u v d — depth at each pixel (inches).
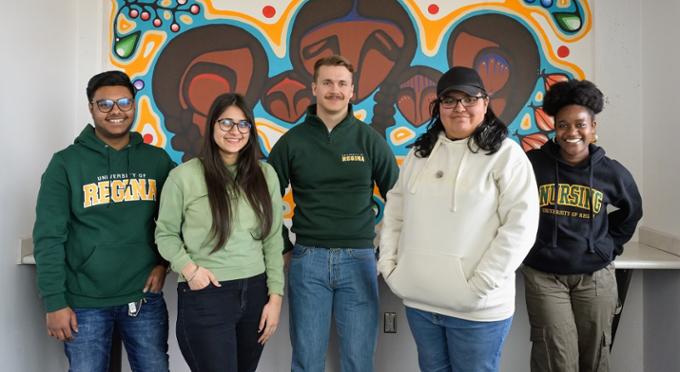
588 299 66.8
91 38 93.0
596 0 91.7
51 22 85.0
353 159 73.3
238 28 93.0
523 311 90.6
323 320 73.1
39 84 81.9
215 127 60.0
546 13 92.2
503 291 55.4
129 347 67.9
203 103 93.4
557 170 68.1
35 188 81.0
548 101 68.4
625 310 91.7
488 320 54.7
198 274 58.1
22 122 77.6
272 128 93.5
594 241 65.9
